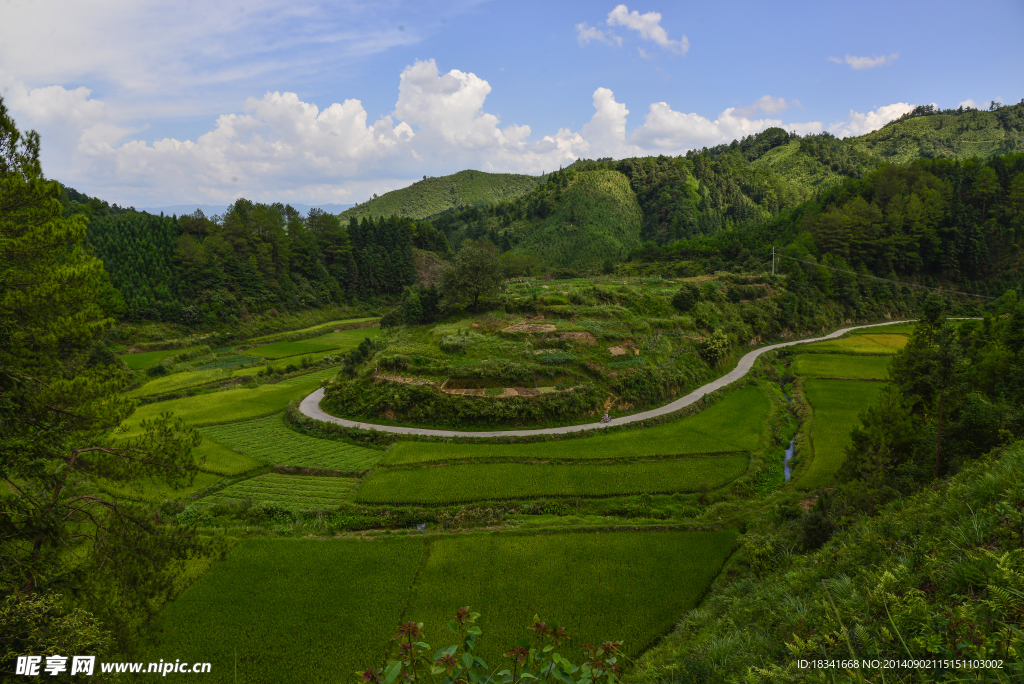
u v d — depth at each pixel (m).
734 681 10.08
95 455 19.39
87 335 20.19
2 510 16.14
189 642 24.70
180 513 37.97
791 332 101.50
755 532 33.59
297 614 26.84
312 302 144.12
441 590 28.86
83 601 17.53
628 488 42.44
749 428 56.12
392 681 6.23
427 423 57.53
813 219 138.00
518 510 39.94
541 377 63.16
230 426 60.84
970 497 12.02
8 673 13.18
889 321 114.69
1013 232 122.56
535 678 6.99
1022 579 6.91
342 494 42.88
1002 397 33.38
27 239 19.73
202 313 116.75
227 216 142.25
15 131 20.69
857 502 28.22
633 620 26.44
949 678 6.05
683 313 89.62
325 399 67.19
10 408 17.47
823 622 9.91
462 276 88.44
